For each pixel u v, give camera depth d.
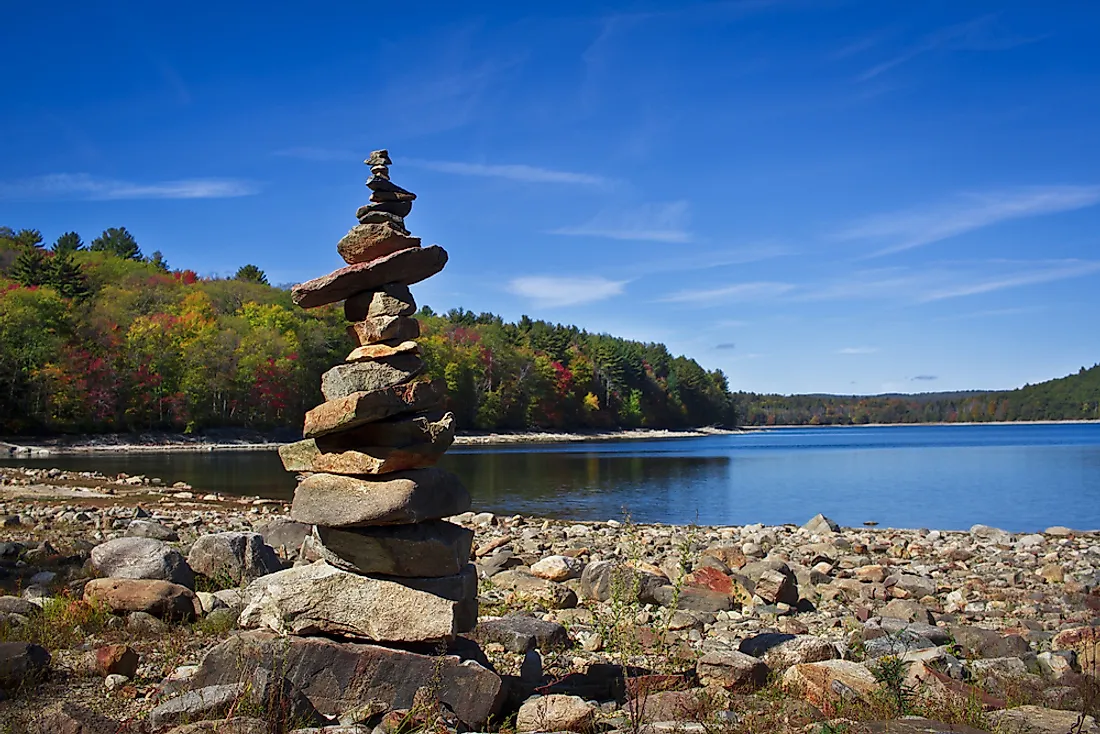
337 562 6.94
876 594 13.38
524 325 137.12
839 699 6.96
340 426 6.65
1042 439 116.75
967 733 6.03
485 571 14.57
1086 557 18.61
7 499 25.42
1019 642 9.41
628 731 6.28
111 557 10.34
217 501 27.88
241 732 5.67
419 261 7.15
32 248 93.50
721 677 7.56
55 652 8.04
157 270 110.50
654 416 147.88
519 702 7.04
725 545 19.39
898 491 40.81
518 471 51.03
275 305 92.75
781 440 118.25
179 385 76.88
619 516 29.88
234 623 8.95
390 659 6.69
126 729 5.85
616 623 8.45
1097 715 6.80
